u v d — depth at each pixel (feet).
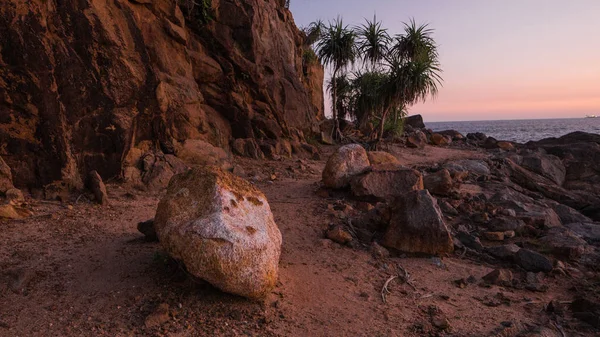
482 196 43.52
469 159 69.10
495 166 60.34
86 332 16.69
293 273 23.63
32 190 31.37
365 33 74.08
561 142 88.84
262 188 41.93
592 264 28.60
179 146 43.96
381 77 73.51
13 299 18.47
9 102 31.09
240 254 18.10
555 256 29.86
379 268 26.09
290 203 37.24
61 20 34.37
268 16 64.69
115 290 19.60
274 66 65.21
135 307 18.42
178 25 48.75
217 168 22.00
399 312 20.68
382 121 71.67
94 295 19.19
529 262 27.78
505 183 52.44
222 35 56.39
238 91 57.36
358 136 90.02
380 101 73.46
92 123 35.37
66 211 29.43
